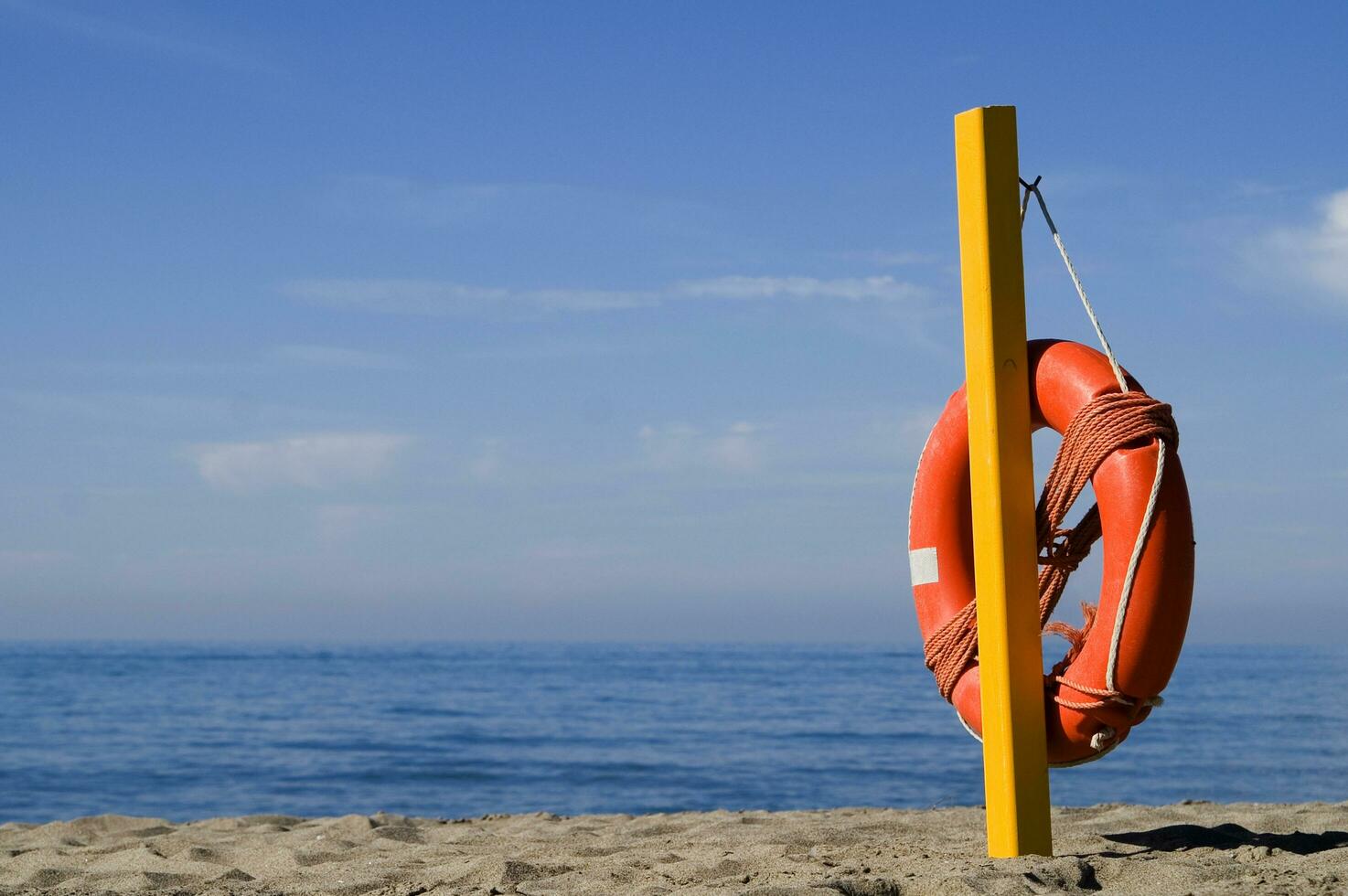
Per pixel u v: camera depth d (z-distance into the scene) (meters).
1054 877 3.12
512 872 3.71
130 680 58.66
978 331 3.55
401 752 22.09
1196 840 3.84
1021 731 3.46
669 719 31.92
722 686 52.75
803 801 15.11
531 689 50.19
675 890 3.27
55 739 25.27
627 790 16.31
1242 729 25.78
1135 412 3.40
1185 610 3.36
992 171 3.55
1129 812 5.22
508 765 19.62
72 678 60.44
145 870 4.19
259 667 78.56
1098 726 3.49
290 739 25.45
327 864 4.25
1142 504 3.36
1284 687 45.47
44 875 4.02
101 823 5.77
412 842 4.98
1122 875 3.22
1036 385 3.63
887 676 63.72
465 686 53.91
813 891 2.96
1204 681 50.59
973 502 3.58
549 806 14.78
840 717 32.31
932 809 5.96
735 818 5.77
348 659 100.31
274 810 14.48
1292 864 3.38
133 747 23.25
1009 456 3.51
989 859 3.41
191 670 73.19
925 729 27.86
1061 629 3.71
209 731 27.58
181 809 14.54
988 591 3.52
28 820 13.52
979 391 3.54
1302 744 22.30
